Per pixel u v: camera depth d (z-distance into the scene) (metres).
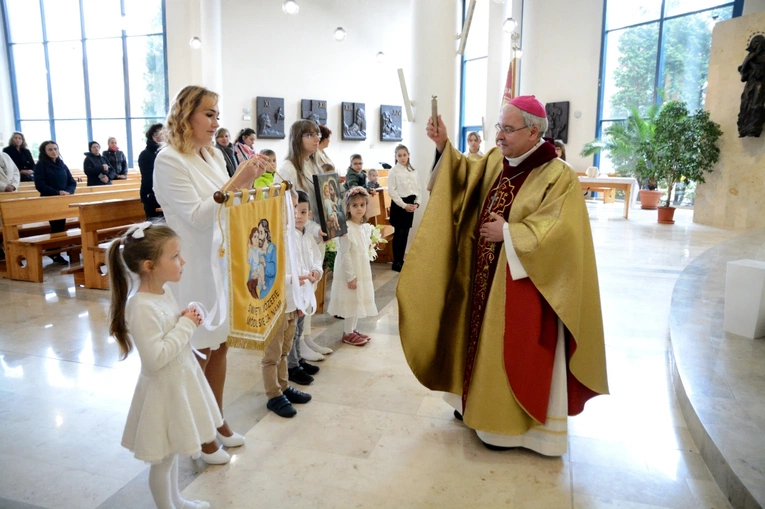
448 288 2.66
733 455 2.23
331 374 3.40
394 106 13.75
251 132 5.91
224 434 2.53
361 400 3.05
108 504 2.13
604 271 6.11
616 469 2.39
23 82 14.98
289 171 3.43
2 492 2.19
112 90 14.14
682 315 4.05
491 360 2.42
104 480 2.29
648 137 10.62
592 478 2.32
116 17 13.66
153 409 1.85
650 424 2.78
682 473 2.36
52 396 3.08
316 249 3.19
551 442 2.45
